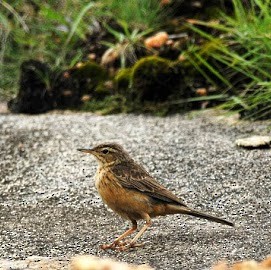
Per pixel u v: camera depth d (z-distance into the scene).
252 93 14.63
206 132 13.89
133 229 10.37
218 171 12.33
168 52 16.03
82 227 10.92
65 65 17.20
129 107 15.52
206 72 15.36
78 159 13.23
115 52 16.48
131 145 13.50
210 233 10.40
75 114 15.77
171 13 16.94
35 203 11.87
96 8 17.77
